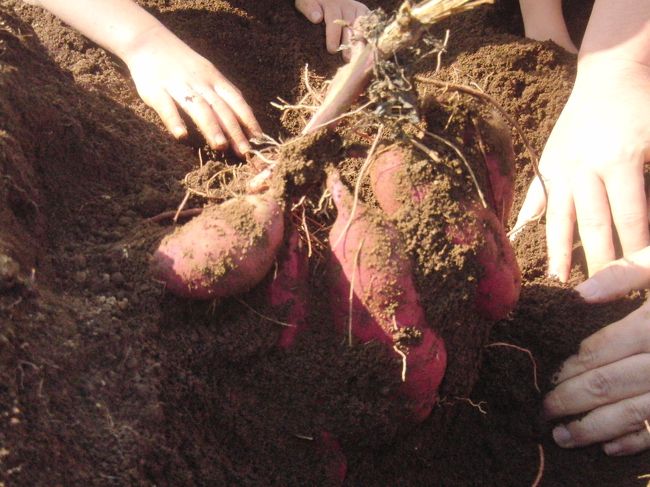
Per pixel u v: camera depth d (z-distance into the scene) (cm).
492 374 78
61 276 65
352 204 62
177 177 78
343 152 64
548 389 78
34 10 97
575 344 78
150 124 86
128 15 93
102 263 65
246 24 107
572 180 85
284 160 63
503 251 66
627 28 93
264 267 62
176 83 88
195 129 87
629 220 82
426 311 63
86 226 69
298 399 65
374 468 70
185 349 63
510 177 67
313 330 65
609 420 74
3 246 60
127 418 59
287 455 65
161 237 66
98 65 92
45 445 55
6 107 67
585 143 86
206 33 103
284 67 104
